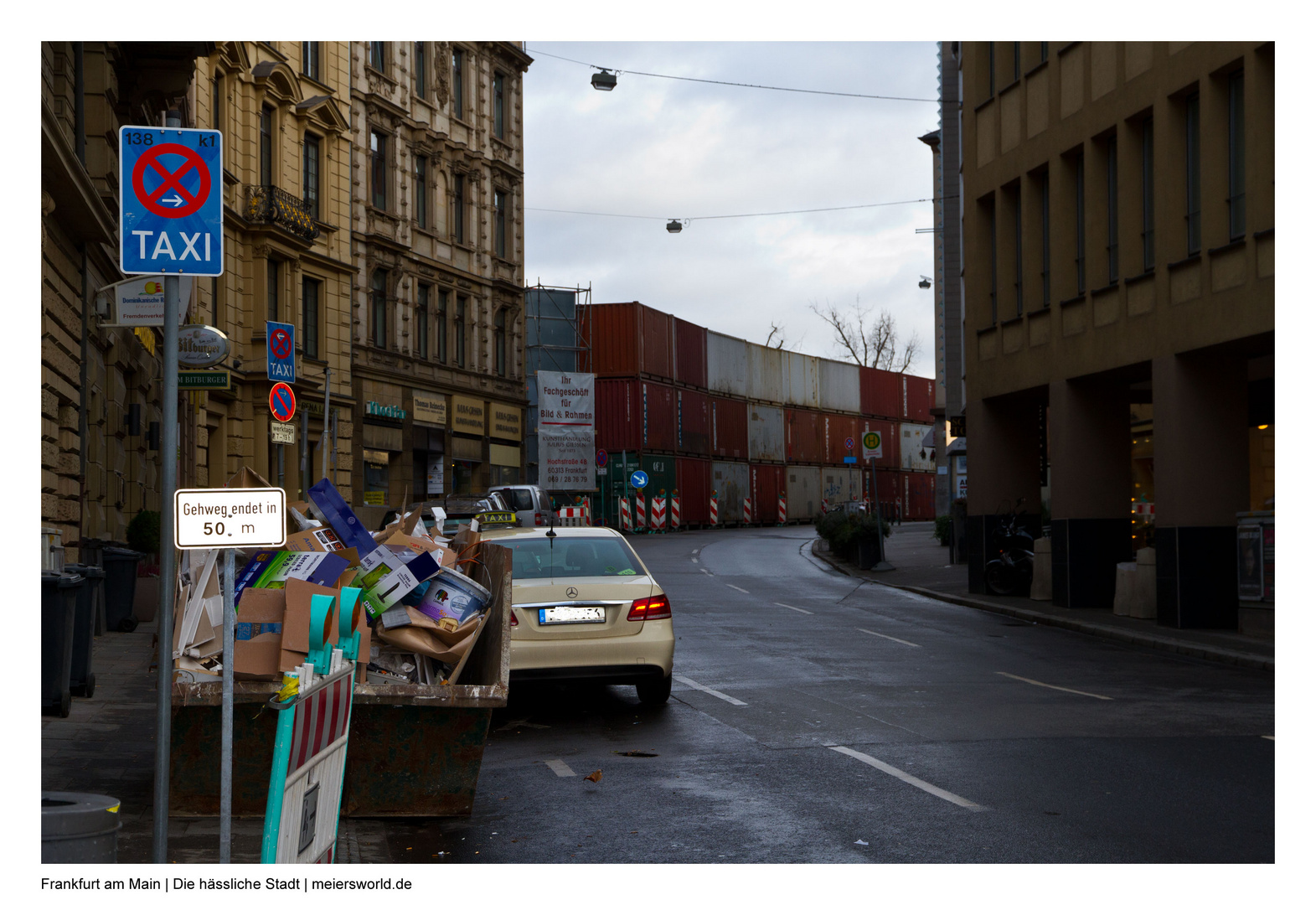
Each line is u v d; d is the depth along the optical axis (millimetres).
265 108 33469
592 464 43156
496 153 48438
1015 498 24859
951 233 36125
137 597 18453
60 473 15250
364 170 39156
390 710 7199
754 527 60250
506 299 48844
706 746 9516
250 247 32156
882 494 73062
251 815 7059
